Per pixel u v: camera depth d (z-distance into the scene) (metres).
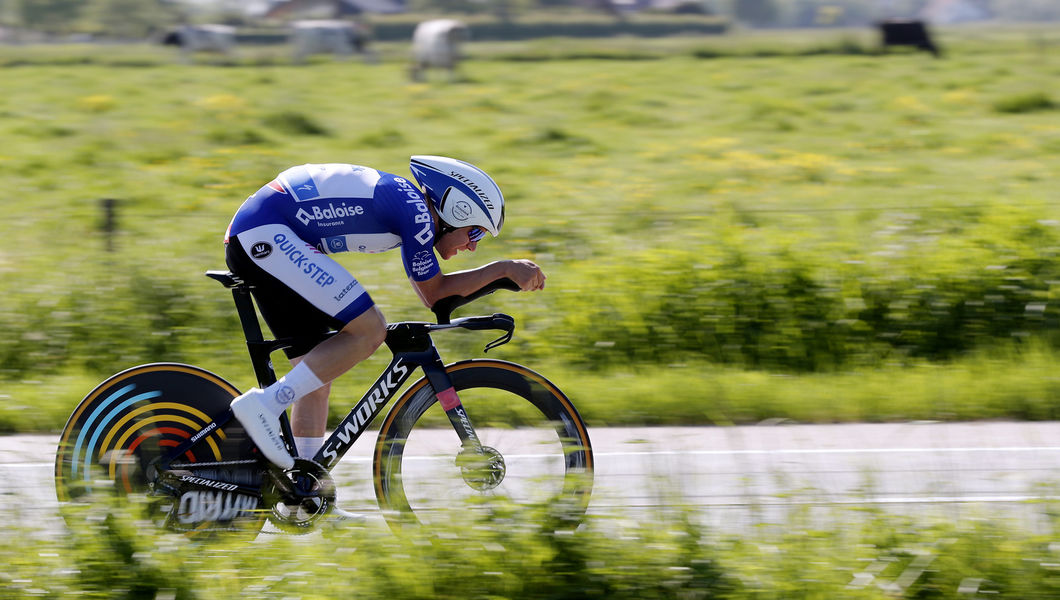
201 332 14.22
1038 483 8.05
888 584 7.01
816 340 14.46
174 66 76.56
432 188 8.28
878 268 15.50
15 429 11.42
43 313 14.54
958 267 15.35
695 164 32.25
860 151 35.41
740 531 7.64
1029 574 7.09
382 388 8.28
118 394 8.20
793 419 11.99
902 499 8.66
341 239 8.08
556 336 14.55
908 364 14.05
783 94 51.53
